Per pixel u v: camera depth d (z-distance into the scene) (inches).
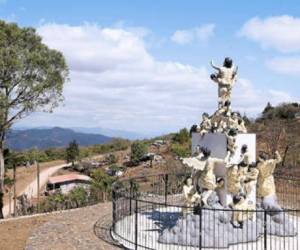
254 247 609.9
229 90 709.3
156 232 679.7
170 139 2502.5
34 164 2979.8
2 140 1196.5
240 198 647.8
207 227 617.3
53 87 1186.6
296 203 943.7
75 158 2918.3
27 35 1175.0
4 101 1072.8
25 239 672.4
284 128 2054.6
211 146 692.7
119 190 732.7
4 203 1781.5
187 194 663.1
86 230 713.6
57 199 1237.1
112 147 3147.1
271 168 715.4
